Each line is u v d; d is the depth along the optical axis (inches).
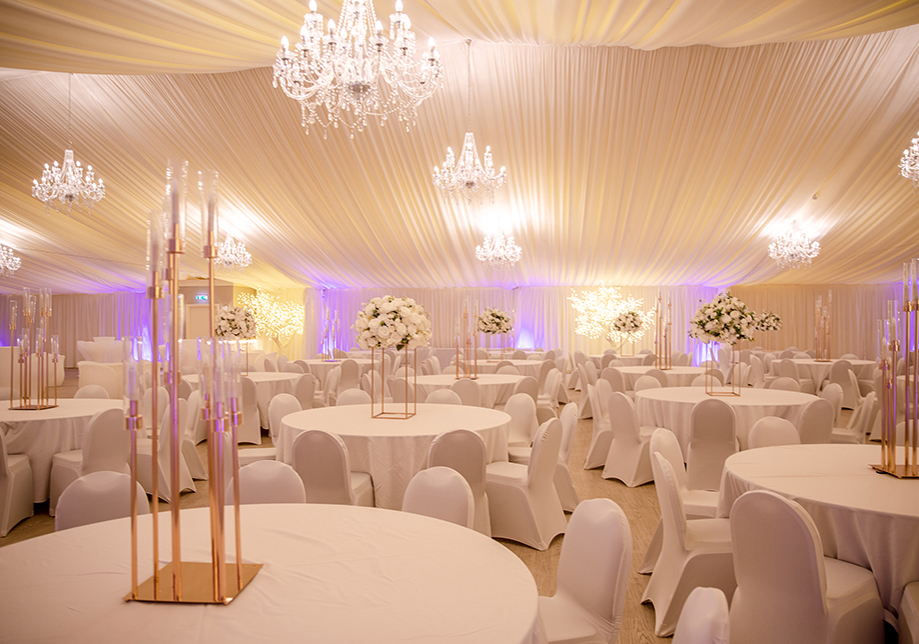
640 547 152.1
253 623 56.2
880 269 534.3
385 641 53.1
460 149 363.9
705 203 414.9
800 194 398.6
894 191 389.1
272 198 425.4
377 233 477.7
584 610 77.9
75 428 188.9
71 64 217.0
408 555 72.3
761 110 328.5
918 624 79.6
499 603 60.1
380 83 298.7
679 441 207.8
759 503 81.4
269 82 316.2
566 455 176.4
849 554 92.7
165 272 63.1
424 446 147.6
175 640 53.3
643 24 215.2
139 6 180.9
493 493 153.9
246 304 637.3
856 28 207.5
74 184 327.9
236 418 62.6
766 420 150.0
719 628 46.7
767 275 553.9
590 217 439.8
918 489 99.7
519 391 265.6
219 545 60.4
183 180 62.7
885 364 111.2
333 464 127.0
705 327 222.2
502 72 311.0
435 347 609.3
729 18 201.3
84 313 715.4
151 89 326.6
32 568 68.8
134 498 61.2
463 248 500.4
